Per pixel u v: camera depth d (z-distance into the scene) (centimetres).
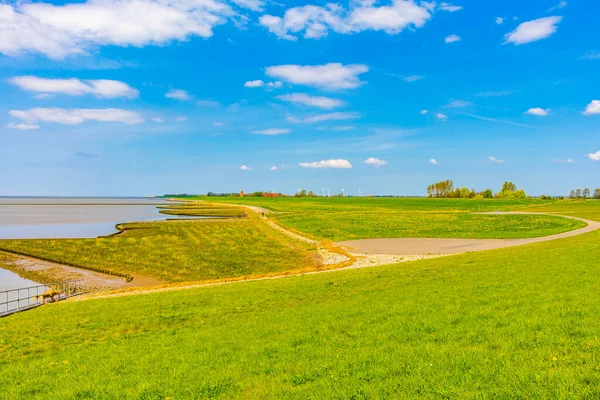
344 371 1055
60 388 1173
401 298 1872
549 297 1520
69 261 5031
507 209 13738
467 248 5138
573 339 1059
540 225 7662
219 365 1224
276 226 9219
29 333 1938
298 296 2283
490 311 1430
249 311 2042
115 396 1074
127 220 11550
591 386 802
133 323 1970
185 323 1920
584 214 10312
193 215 13775
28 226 9681
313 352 1237
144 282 4019
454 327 1305
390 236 6862
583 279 1795
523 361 956
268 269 4588
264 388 1009
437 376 940
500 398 809
